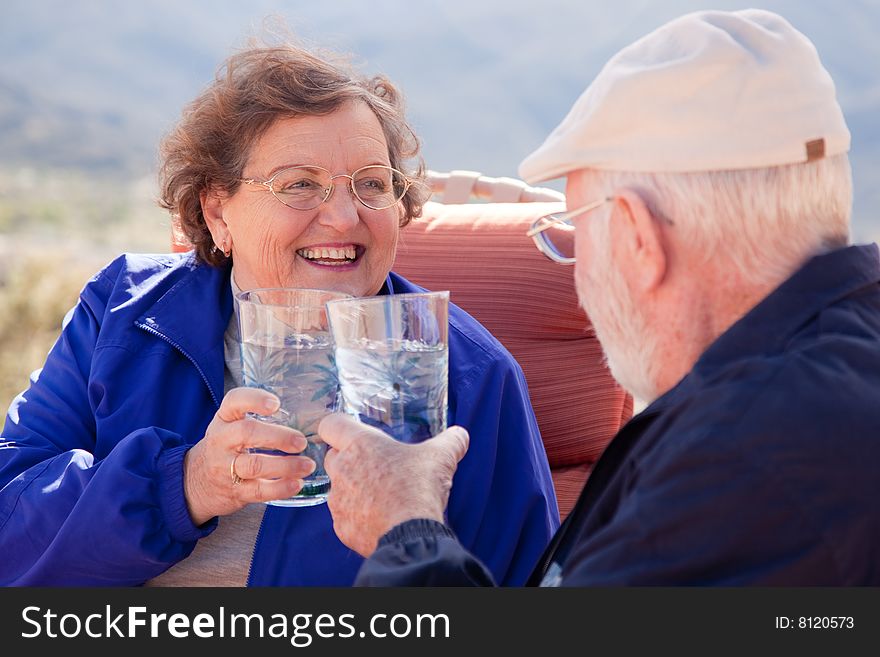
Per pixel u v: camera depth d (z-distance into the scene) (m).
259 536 1.58
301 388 1.29
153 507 1.46
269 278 1.72
